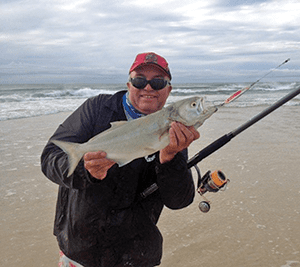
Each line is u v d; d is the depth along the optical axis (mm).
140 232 2246
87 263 2238
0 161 6730
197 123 1838
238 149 7688
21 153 7367
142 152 1923
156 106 2221
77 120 2221
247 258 3627
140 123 1908
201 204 3100
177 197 2111
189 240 3994
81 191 2152
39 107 16266
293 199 5008
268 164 6605
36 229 4211
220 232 4145
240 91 1946
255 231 4145
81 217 2158
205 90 34562
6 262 3549
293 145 8102
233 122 11422
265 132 9609
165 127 1858
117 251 2223
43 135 9258
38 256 3684
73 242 2219
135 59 2225
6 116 12727
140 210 2246
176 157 2025
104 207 2139
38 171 6250
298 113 13953
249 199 5012
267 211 4637
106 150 1910
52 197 5152
